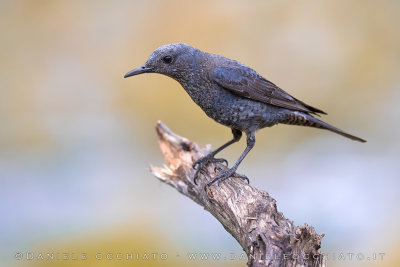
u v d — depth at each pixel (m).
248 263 6.50
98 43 17.03
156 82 16.17
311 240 6.23
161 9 16.86
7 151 15.87
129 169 15.24
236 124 9.15
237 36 16.48
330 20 16.77
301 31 16.70
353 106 16.45
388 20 16.72
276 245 6.39
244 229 6.96
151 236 11.38
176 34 16.55
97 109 16.52
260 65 16.45
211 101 9.00
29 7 17.39
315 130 16.30
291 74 16.42
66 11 17.38
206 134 15.70
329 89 16.47
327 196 13.84
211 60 8.98
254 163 15.37
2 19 17.22
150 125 16.05
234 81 8.83
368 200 13.40
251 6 16.78
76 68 16.94
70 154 15.67
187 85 9.02
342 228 12.50
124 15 17.16
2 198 13.71
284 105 9.18
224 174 8.38
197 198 8.80
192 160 9.12
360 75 16.55
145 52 16.52
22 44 17.12
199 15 16.69
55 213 12.92
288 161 15.37
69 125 16.33
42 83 16.77
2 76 16.69
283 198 13.94
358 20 16.89
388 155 15.55
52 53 17.12
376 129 16.31
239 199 7.52
